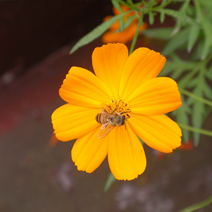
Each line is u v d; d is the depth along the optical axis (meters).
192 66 0.20
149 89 0.12
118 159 0.13
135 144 0.13
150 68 0.12
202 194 0.27
